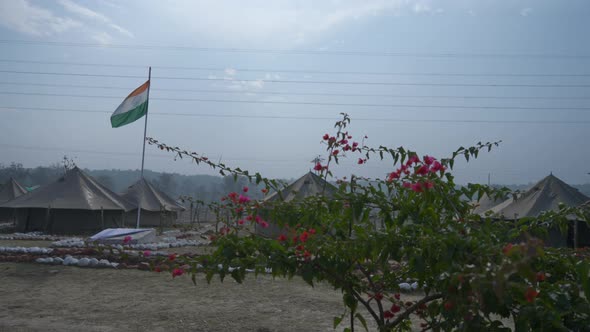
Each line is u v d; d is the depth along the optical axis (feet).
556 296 7.82
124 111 78.13
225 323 22.81
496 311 7.85
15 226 98.43
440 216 10.65
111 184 243.19
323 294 29.68
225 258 8.73
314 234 9.62
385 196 10.41
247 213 10.92
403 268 11.34
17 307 25.86
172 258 9.18
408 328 11.96
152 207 105.70
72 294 29.40
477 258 7.18
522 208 63.82
